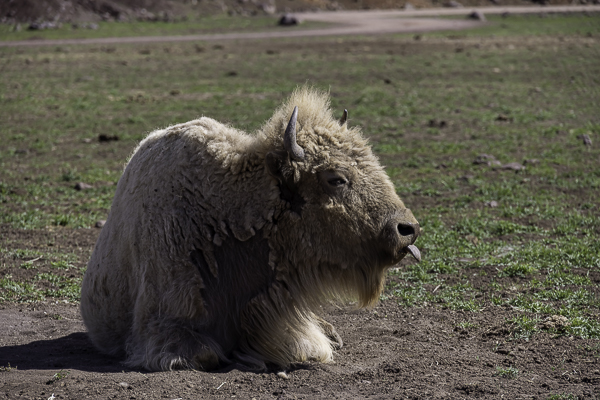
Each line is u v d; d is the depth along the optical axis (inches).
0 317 1050.1
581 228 1443.2
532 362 814.5
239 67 4758.9
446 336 930.7
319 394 718.5
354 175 805.9
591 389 718.5
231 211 816.9
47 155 2409.0
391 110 3065.9
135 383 729.6
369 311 1061.1
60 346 928.9
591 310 1003.9
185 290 785.6
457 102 3267.7
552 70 4178.2
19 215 1626.5
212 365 796.6
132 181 859.4
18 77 4362.7
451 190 1839.3
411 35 6939.0
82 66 4926.2
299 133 811.4
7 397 699.4
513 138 2491.4
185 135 844.0
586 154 2196.1
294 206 811.4
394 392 720.3
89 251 1395.2
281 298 822.5
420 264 1247.5
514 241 1387.8
